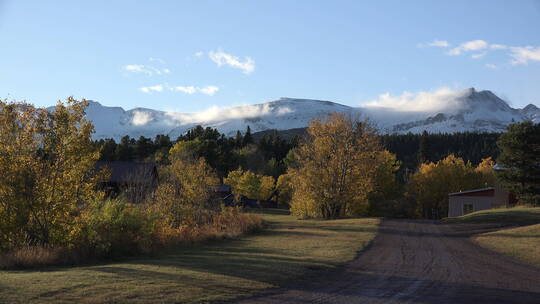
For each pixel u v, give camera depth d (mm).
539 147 50031
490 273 14703
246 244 22234
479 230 31891
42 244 16406
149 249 17734
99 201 18359
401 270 14797
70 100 18219
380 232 30516
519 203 52594
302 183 49656
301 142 51406
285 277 12562
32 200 16750
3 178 16703
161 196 27344
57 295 9008
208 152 106250
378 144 51625
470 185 78375
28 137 17406
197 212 29438
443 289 11625
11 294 8922
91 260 15836
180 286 10445
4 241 16297
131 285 10289
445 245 23609
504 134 53312
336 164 48750
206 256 17016
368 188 49812
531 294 11281
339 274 13648
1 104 17453
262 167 122938
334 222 41312
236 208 33750
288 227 35375
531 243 22719
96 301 8633
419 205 79312
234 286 10867
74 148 17703
